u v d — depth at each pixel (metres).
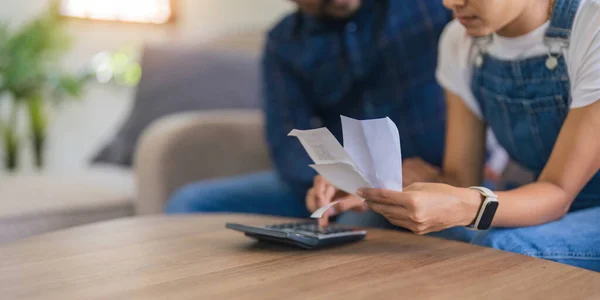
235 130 1.81
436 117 1.42
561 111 0.97
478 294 0.60
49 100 2.62
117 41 2.75
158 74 2.13
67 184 1.75
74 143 2.70
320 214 0.79
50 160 2.66
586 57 0.89
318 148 0.78
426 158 1.44
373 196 0.78
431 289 0.62
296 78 1.60
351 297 0.59
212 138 1.75
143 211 1.67
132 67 2.75
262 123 1.88
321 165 0.80
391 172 0.76
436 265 0.72
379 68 1.47
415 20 1.43
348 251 0.81
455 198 0.77
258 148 1.86
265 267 0.72
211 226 1.02
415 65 1.43
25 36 2.42
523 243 0.83
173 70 2.12
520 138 1.07
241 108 2.09
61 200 1.59
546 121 1.00
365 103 1.49
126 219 1.11
